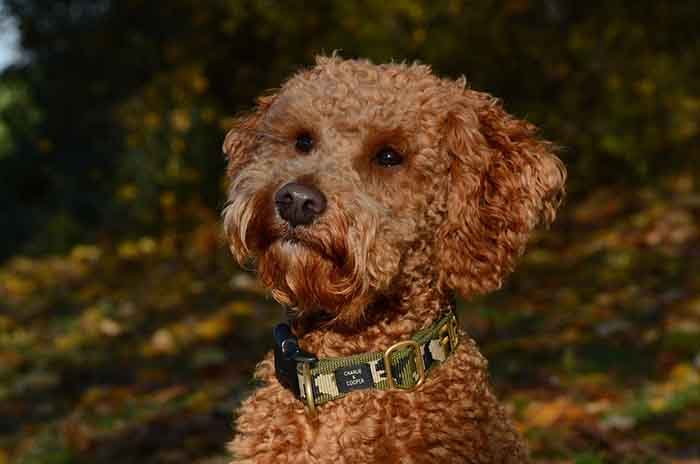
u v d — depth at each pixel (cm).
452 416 327
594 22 1149
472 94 361
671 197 1075
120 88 1299
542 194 354
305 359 325
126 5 1242
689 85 1151
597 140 1130
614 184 1150
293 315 348
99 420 638
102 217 1269
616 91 1119
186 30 1191
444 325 339
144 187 1173
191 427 606
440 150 343
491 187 351
